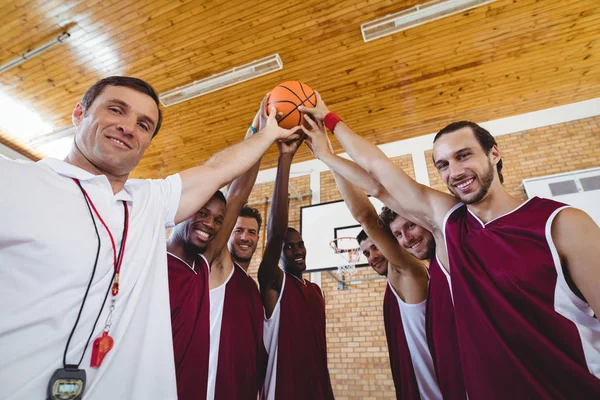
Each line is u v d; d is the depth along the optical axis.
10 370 0.60
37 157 5.44
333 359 4.53
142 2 3.35
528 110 4.85
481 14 3.50
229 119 4.82
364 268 4.95
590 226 0.87
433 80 4.25
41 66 4.00
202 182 1.15
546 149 4.64
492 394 0.89
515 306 0.93
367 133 5.19
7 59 3.88
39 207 0.70
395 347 1.74
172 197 1.06
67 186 0.79
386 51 3.90
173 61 3.98
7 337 0.62
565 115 4.72
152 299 0.87
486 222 1.09
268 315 1.99
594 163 4.36
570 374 0.83
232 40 3.76
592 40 3.78
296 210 5.61
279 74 4.19
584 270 0.85
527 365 0.88
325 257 4.92
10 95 4.38
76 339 0.69
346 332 4.63
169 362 0.85
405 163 5.15
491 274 0.99
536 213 0.97
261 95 4.45
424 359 1.57
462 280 1.04
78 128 0.93
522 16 3.53
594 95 4.63
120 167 0.91
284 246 2.38
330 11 3.47
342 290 4.90
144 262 0.88
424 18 3.46
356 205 1.84
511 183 4.62
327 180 5.66
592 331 0.88
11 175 0.69
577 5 3.42
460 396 1.14
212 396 1.46
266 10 3.45
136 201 0.96
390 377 4.19
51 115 4.68
